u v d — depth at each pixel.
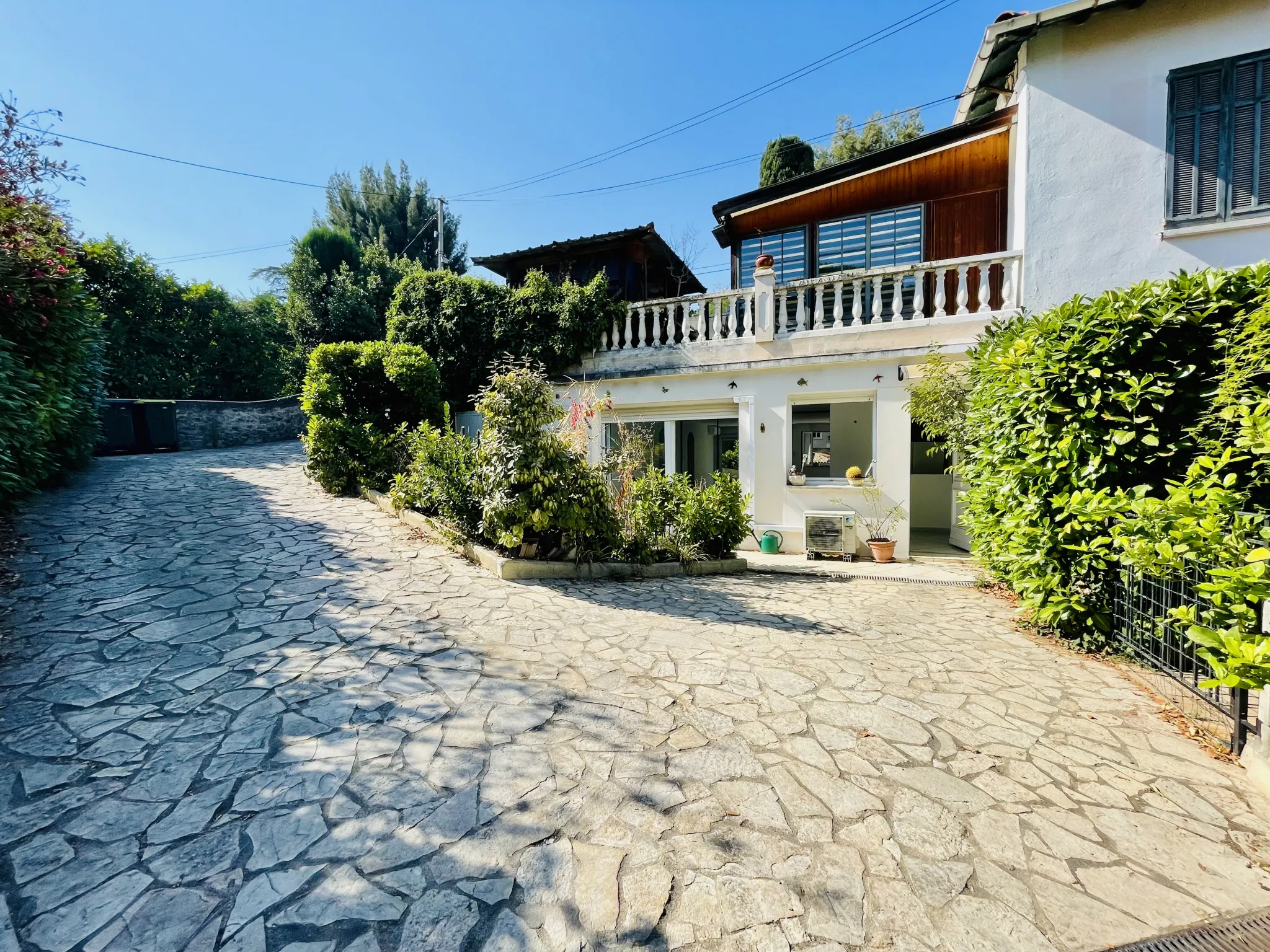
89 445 8.88
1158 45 6.99
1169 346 4.04
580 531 6.34
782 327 9.60
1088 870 2.05
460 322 11.75
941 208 9.58
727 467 11.27
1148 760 2.79
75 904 1.79
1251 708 2.88
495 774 2.55
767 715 3.20
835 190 10.13
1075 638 4.44
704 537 7.76
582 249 13.38
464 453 7.25
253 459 11.80
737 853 2.11
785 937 1.75
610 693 3.40
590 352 11.05
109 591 4.50
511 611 4.84
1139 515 3.44
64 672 3.28
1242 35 6.67
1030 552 4.66
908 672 3.88
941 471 12.56
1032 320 4.78
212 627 4.02
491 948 1.69
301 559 5.72
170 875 1.92
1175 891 1.96
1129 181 7.21
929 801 2.44
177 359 16.80
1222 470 3.69
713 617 5.13
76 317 7.03
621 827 2.23
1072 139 7.42
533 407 6.22
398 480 7.84
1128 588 3.99
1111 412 4.13
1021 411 4.70
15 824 2.13
